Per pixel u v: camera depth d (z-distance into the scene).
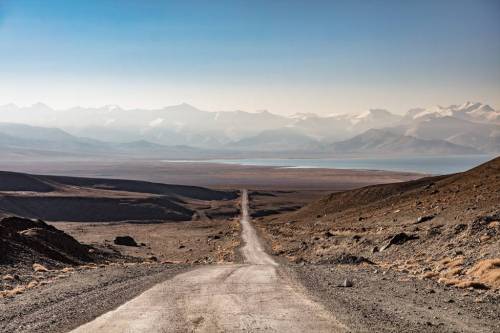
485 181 72.25
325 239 67.50
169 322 15.96
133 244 98.62
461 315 16.55
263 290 22.92
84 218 177.12
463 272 27.70
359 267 37.56
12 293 22.72
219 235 108.56
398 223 63.78
